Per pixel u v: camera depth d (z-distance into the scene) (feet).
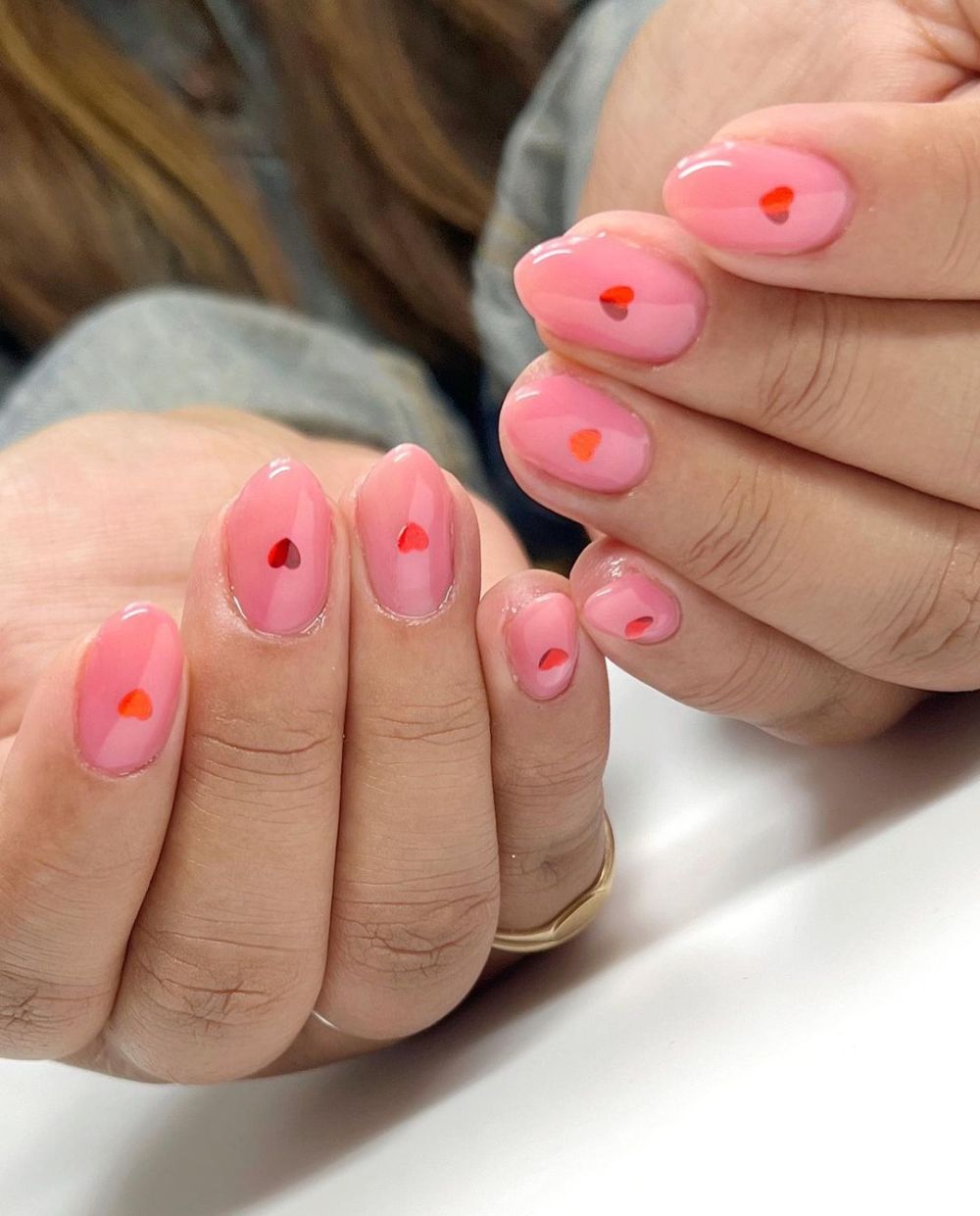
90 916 0.50
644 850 0.62
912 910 0.48
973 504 0.52
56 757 0.47
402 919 0.54
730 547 0.51
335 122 1.38
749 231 0.45
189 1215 0.54
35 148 1.36
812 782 0.60
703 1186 0.43
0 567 0.65
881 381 0.49
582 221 0.47
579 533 1.28
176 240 1.41
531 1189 0.46
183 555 0.68
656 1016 0.51
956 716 0.58
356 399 1.12
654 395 0.49
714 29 0.67
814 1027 0.46
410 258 1.43
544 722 0.53
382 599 0.50
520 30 1.35
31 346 1.44
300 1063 0.61
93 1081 0.65
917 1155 0.41
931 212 0.45
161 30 1.41
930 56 0.62
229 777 0.50
